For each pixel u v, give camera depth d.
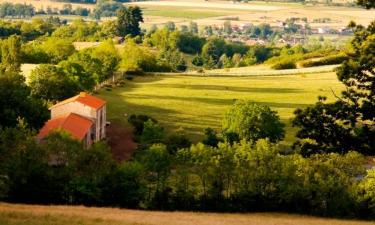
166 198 87.62
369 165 96.06
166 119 161.00
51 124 123.94
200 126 155.38
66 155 91.31
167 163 89.44
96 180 86.94
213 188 88.00
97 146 92.94
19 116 120.25
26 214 63.84
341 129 70.06
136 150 128.50
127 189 87.06
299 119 71.38
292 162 88.94
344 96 70.81
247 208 87.56
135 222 63.72
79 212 69.88
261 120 134.62
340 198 86.12
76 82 170.88
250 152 90.44
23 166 86.69
